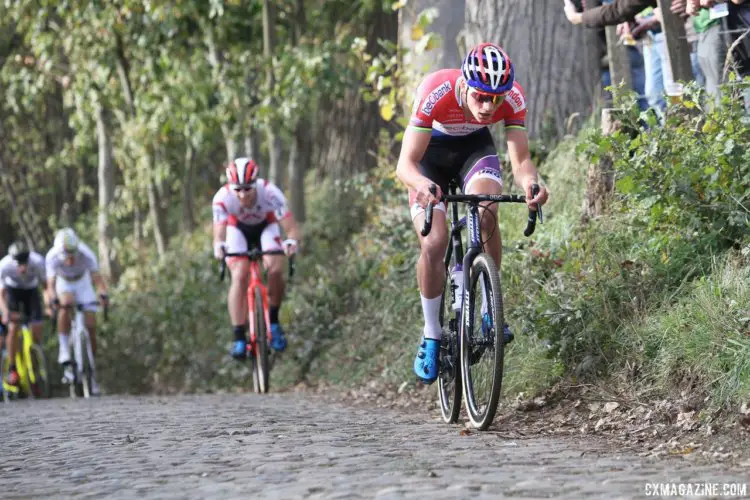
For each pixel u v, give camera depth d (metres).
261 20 22.62
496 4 14.44
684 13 10.16
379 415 9.73
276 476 6.04
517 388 9.31
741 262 8.41
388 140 17.23
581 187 11.91
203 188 34.84
